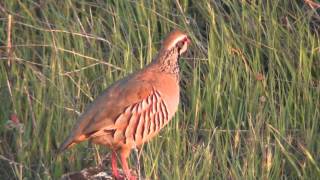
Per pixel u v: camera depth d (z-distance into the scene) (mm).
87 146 13383
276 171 12789
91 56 14688
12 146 13727
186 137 13305
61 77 13922
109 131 11836
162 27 15211
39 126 13594
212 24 14688
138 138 12023
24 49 15125
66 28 15086
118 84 12094
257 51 14422
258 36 14742
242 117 13789
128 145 12031
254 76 14211
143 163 12766
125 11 15367
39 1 16000
